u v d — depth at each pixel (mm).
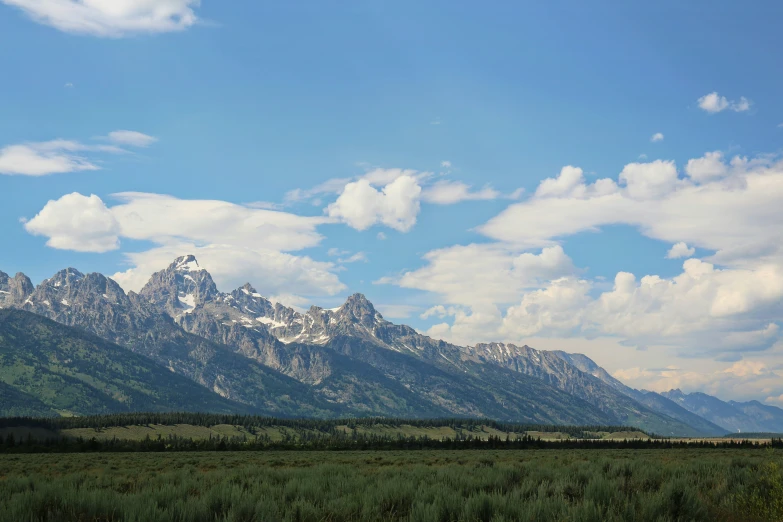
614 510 12750
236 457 92812
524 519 11969
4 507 13797
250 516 12789
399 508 14328
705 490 17547
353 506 14031
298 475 23531
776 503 14242
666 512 12703
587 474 20219
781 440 183375
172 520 12531
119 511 13797
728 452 93438
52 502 14633
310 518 12930
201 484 20250
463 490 17125
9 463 71125
